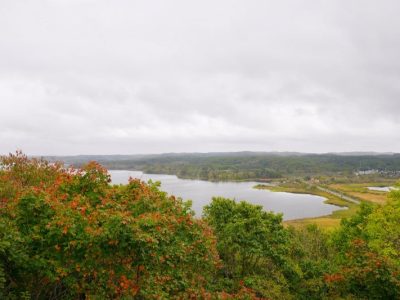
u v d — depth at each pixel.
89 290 11.13
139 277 11.39
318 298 20.02
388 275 16.45
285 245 23.06
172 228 12.95
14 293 10.84
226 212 23.86
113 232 10.18
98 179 14.06
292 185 177.25
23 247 10.38
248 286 19.50
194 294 13.02
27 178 17.50
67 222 10.40
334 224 75.69
